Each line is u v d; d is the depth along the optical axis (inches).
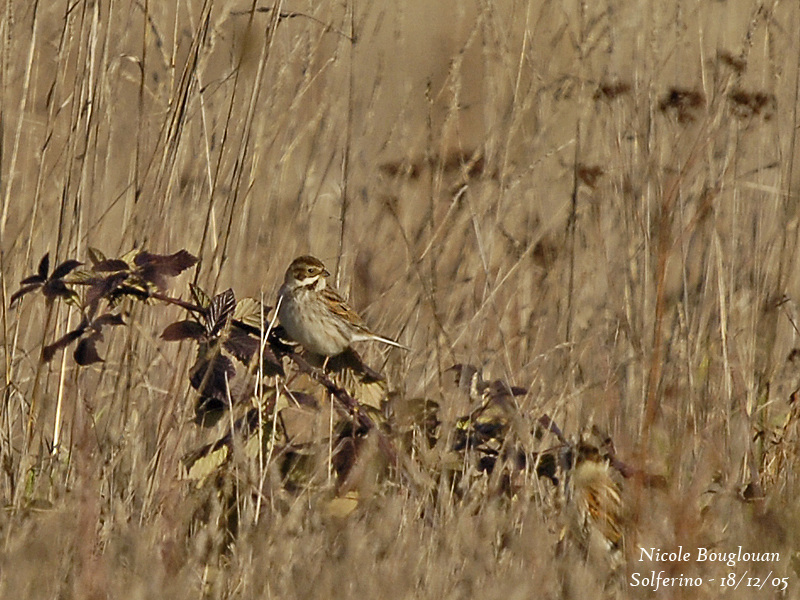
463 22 589.3
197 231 462.9
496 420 392.2
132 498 355.9
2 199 458.6
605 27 523.2
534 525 315.0
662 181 461.4
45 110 469.7
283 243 492.1
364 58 549.6
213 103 493.4
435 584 292.4
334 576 291.0
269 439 376.5
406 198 535.8
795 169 498.3
